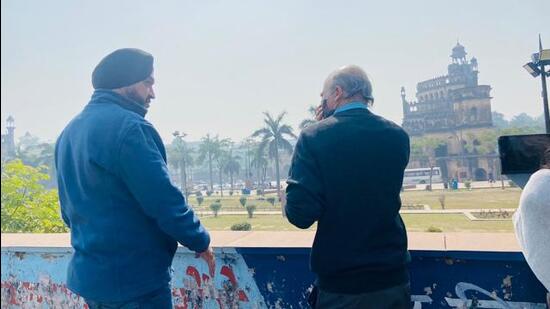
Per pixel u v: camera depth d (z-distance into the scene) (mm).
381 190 1744
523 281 2076
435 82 97312
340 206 1717
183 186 68750
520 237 1647
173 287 2680
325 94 1939
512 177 2000
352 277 1729
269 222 27859
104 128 1770
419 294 2244
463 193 43031
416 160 86438
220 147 89938
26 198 13867
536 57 4902
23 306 3039
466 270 2166
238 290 2523
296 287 2402
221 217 37906
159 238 1844
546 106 4793
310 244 2426
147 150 1739
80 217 1838
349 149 1728
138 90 1929
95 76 1925
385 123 1851
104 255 1763
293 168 1785
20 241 3127
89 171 1781
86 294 1800
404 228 1919
